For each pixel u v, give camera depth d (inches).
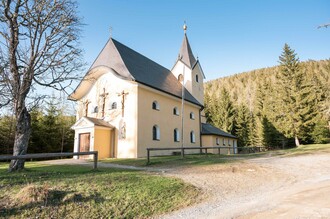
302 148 1160.8
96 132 832.9
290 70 1487.5
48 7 482.3
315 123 1460.4
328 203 263.3
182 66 1346.0
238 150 1659.7
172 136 1008.2
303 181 404.2
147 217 247.6
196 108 1257.4
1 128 1012.5
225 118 2028.8
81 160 751.7
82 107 1001.5
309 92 1435.8
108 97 922.7
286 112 1459.2
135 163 613.6
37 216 222.7
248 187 369.1
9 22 433.1
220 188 358.6
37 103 518.0
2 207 227.3
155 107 943.7
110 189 299.9
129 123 839.7
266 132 1759.4
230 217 233.0
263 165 556.1
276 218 221.9
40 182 306.8
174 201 292.4
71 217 229.0
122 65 890.1
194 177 417.1
